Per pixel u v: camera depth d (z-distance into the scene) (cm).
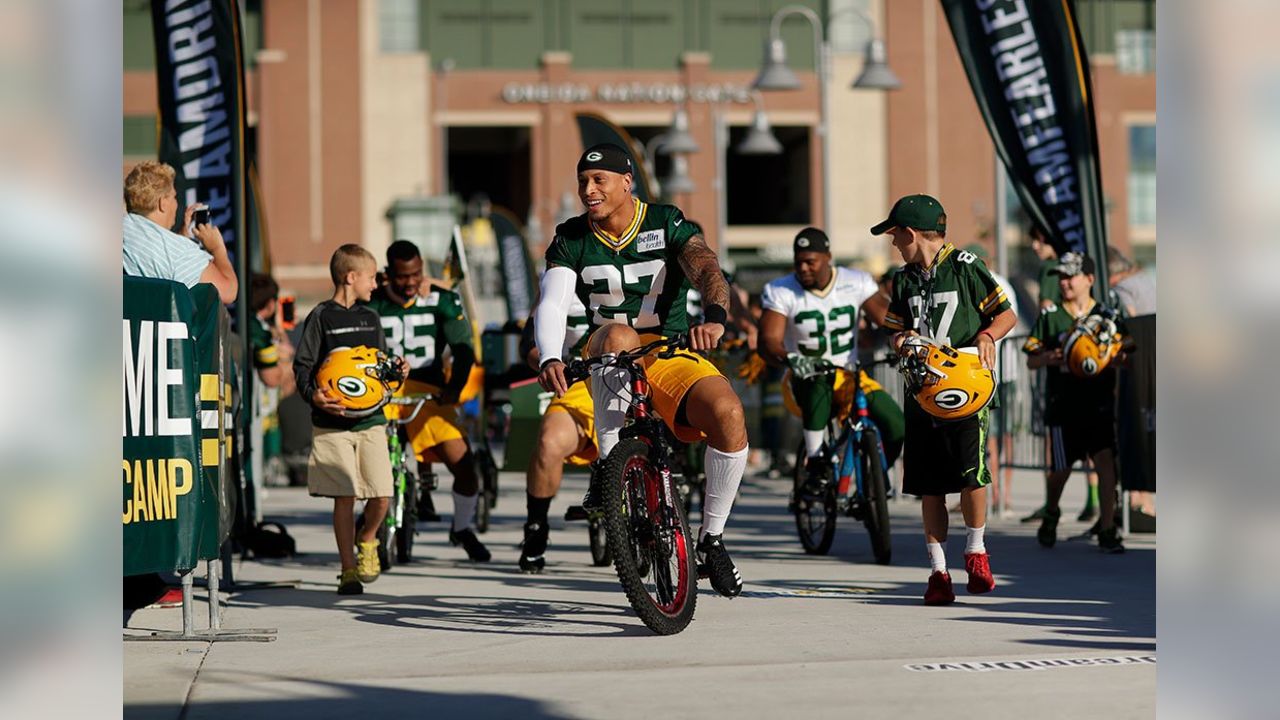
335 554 1975
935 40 10331
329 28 10225
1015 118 2233
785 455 3419
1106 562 1791
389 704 950
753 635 1223
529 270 4409
